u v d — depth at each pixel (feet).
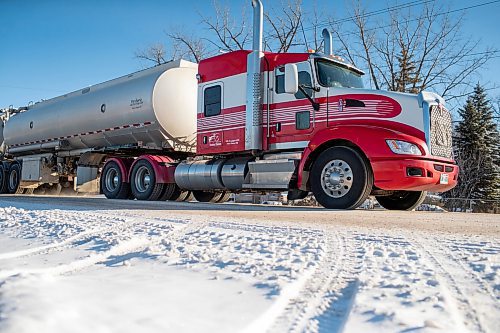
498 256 9.50
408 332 4.87
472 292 6.70
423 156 21.83
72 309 4.67
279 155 26.32
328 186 23.44
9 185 56.65
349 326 5.08
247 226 15.30
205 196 38.65
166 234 13.08
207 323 5.01
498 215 24.03
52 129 46.44
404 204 28.04
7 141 54.75
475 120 97.09
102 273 7.78
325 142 23.79
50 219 17.46
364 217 19.52
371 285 6.94
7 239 13.02
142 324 4.73
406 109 22.70
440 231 14.38
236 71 28.68
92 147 43.47
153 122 35.19
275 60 27.20
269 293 6.43
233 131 28.45
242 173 28.40
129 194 37.63
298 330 5.09
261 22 27.99
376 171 21.86
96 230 13.99
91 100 41.16
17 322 4.00
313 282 7.32
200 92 30.76
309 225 15.83
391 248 10.59
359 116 23.62
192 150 37.32
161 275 7.55
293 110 26.07
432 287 6.82
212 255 9.43
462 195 71.87
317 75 25.27
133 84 37.27
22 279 5.72
